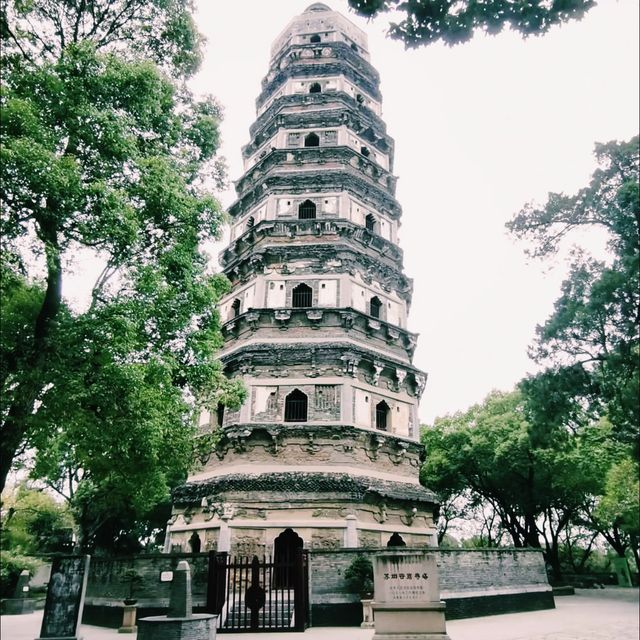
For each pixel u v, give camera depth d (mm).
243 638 17094
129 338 15406
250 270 32375
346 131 36938
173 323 17516
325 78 39969
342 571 20938
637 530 45688
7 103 13414
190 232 18266
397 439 28328
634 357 23797
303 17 43875
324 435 26422
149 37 19688
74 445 19406
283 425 26438
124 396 15430
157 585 21375
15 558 37281
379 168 37156
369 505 25609
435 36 8750
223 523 24109
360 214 34719
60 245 15078
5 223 13203
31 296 16703
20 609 33156
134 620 20594
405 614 13578
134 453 18594
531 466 41281
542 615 25016
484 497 51219
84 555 17469
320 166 35500
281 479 24938
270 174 34875
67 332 15289
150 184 16547
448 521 59438
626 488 35656
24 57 15992
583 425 28547
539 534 48812
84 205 14570
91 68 15883
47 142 14008
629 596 37125
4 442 14719
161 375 16281
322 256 31438
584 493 43906
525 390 26953
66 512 46281
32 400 14992
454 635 18297
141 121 17203
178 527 26422
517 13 8461
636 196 23500
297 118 37469
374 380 28969
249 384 27578
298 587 18781
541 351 26703
